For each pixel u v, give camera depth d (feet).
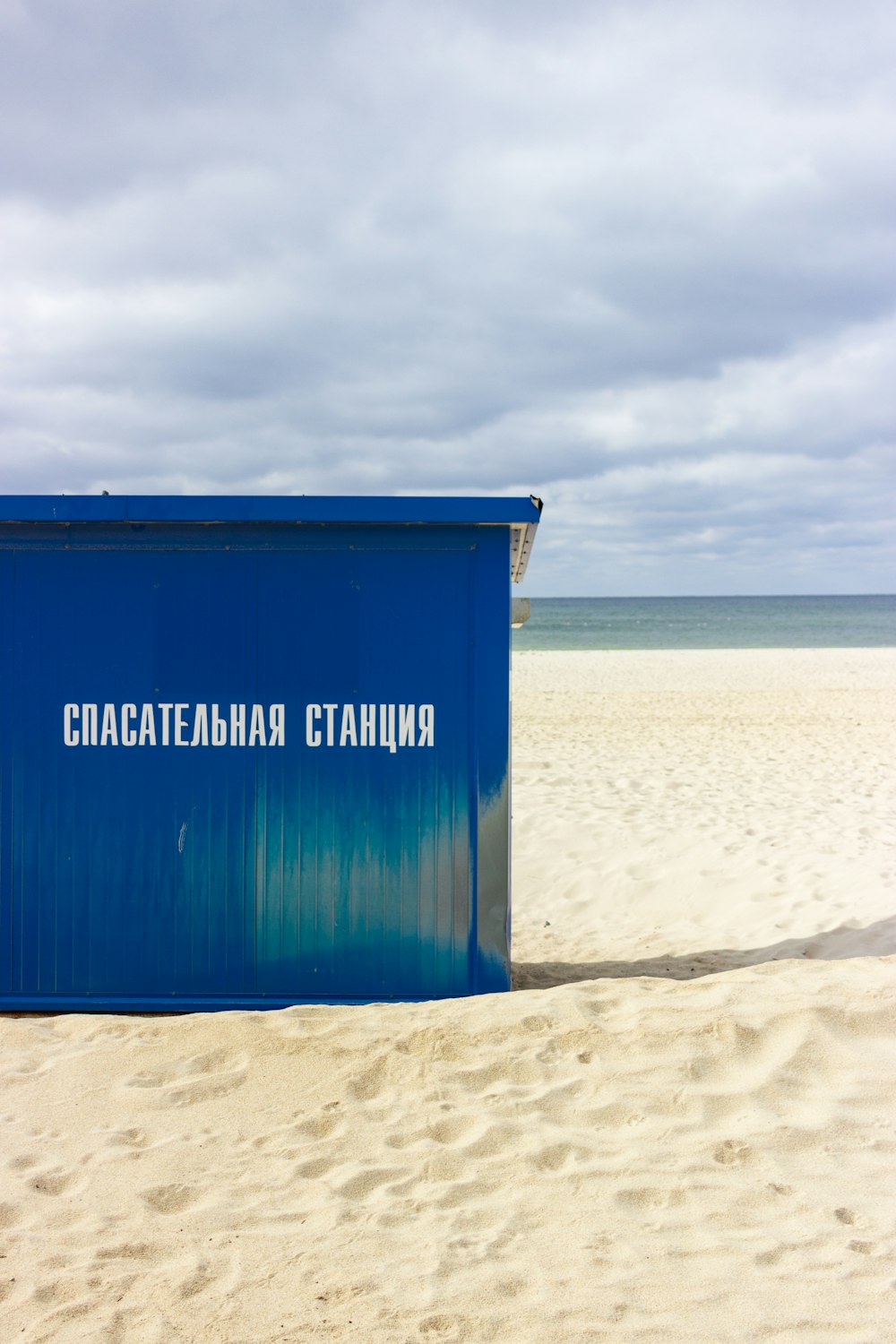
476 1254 9.34
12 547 16.47
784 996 14.37
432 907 16.26
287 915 16.25
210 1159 11.14
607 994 15.23
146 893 16.31
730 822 30.89
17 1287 8.93
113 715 16.40
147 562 16.44
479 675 16.34
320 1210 10.11
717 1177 10.57
